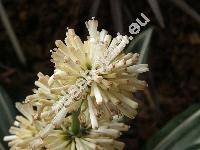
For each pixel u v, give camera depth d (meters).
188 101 0.21
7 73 0.21
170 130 0.14
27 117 0.11
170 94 0.21
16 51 0.20
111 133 0.10
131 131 0.20
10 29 0.19
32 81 0.21
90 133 0.10
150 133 0.20
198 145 0.13
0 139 0.14
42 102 0.09
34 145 0.10
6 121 0.15
